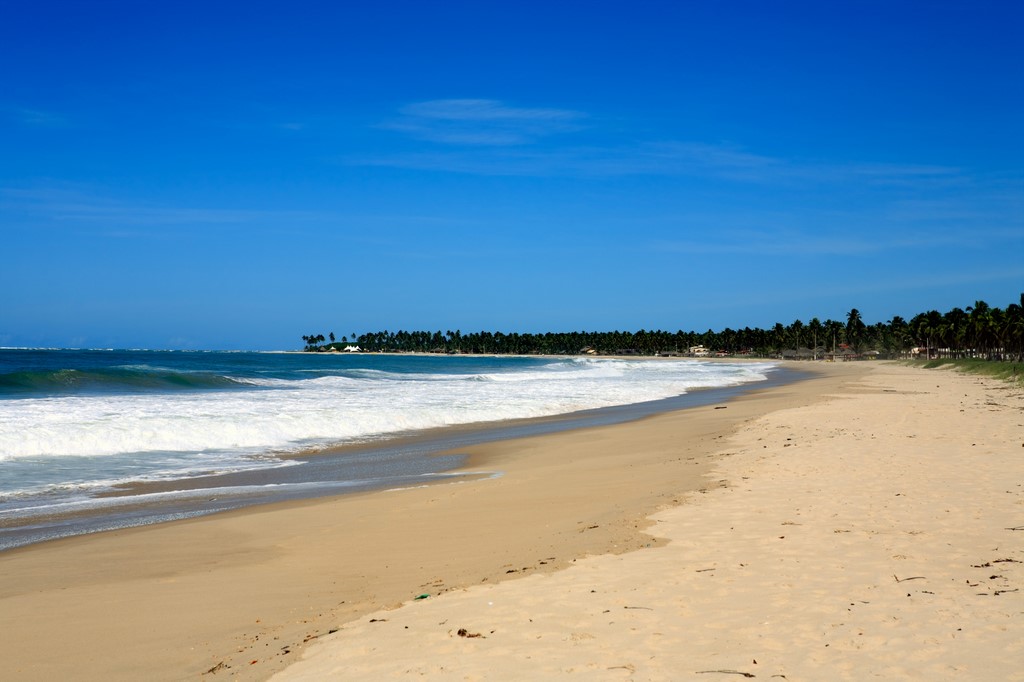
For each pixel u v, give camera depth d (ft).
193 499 49.32
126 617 25.66
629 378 213.46
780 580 25.29
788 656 18.94
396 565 31.22
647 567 27.45
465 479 56.08
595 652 19.71
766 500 39.27
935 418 80.07
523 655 19.69
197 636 23.72
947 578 24.90
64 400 97.66
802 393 146.00
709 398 140.87
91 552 34.96
